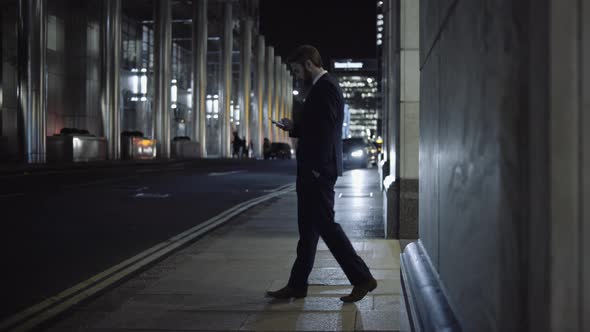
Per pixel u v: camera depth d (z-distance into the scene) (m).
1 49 37.03
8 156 36.16
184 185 18.94
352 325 3.92
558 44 1.02
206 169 31.98
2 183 18.16
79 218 10.41
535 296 1.09
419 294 2.29
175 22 61.62
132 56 55.78
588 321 1.01
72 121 44.84
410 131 7.62
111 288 5.20
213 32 69.25
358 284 4.49
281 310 4.33
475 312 1.55
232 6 66.56
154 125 45.84
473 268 1.57
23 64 29.78
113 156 38.09
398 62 7.70
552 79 1.02
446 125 2.05
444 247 2.11
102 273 5.88
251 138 76.31
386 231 7.77
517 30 1.17
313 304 4.49
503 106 1.26
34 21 29.83
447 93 2.02
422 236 2.88
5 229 9.02
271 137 85.25
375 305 4.43
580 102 1.02
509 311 1.22
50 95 42.72
